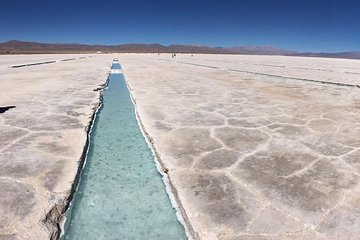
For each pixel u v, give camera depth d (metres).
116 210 2.67
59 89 9.13
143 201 2.82
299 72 17.14
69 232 2.37
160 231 2.39
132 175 3.36
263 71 17.67
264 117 5.55
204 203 2.58
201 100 7.34
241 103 6.94
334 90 9.45
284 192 2.76
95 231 2.38
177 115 5.71
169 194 2.91
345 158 3.55
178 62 31.02
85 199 2.84
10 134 4.42
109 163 3.69
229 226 2.26
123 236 2.33
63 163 3.40
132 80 12.19
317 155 3.65
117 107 7.14
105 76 13.83
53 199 2.64
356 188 2.83
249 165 3.37
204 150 3.84
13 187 2.81
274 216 2.38
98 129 5.12
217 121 5.25
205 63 28.86
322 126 4.93
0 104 6.60
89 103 6.95
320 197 2.67
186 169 3.27
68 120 5.30
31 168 3.25
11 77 12.65
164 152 3.77
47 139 4.23
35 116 5.55
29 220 2.32
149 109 6.25
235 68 20.75
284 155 3.66
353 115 5.74
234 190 2.80
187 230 2.35
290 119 5.40
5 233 2.17
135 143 4.43
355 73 16.78
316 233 2.17
